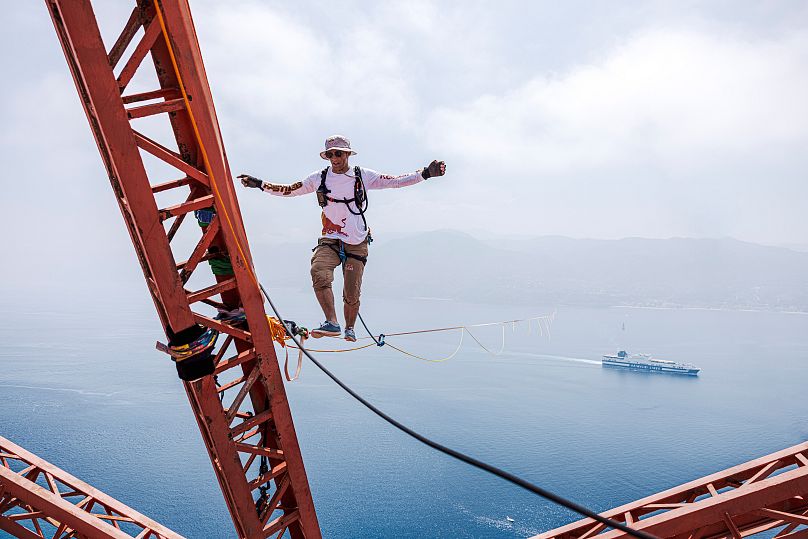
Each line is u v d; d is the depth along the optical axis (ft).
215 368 19.20
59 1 12.84
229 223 17.17
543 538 30.50
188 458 521.65
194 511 411.54
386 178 23.72
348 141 23.31
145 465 496.23
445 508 431.43
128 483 454.40
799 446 24.64
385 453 564.30
